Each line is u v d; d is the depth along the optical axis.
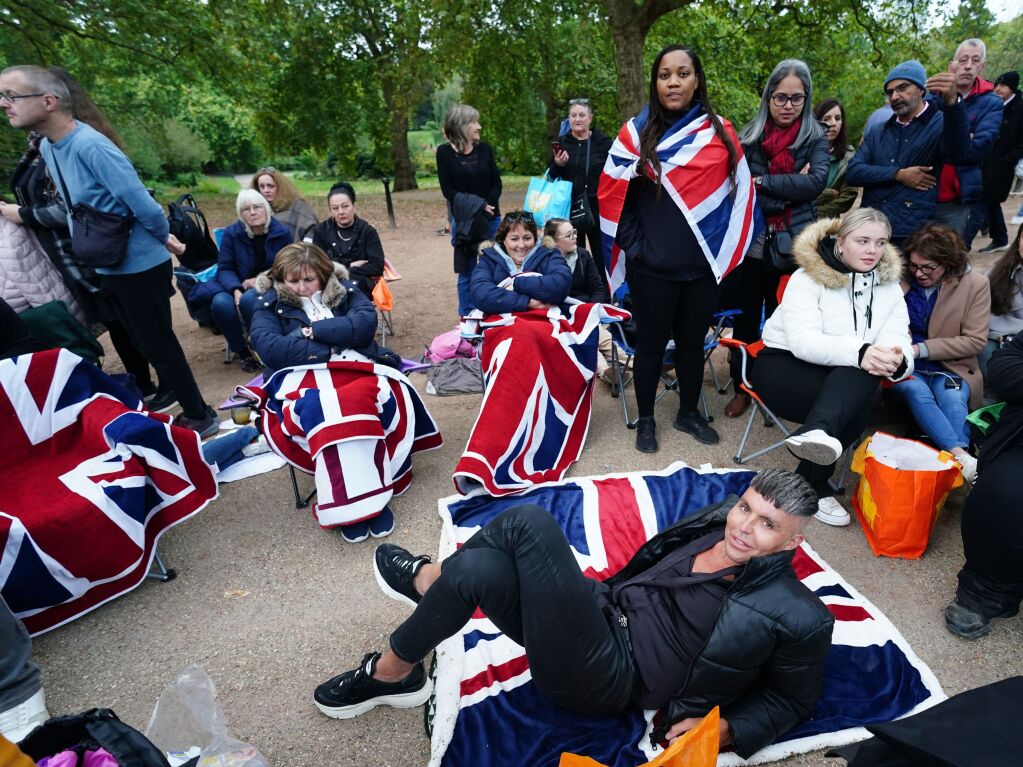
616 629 1.77
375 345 3.43
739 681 1.61
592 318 3.57
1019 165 8.10
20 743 1.20
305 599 2.58
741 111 14.36
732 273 3.95
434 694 2.03
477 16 12.59
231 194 22.69
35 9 10.62
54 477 2.62
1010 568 2.12
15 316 2.97
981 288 3.02
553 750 1.79
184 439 2.84
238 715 2.06
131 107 17.17
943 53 15.03
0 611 1.96
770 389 2.98
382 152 21.42
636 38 9.95
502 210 13.49
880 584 2.51
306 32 15.89
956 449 2.85
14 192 3.69
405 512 3.14
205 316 5.68
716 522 1.93
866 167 3.94
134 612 2.55
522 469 3.21
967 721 1.10
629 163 3.09
